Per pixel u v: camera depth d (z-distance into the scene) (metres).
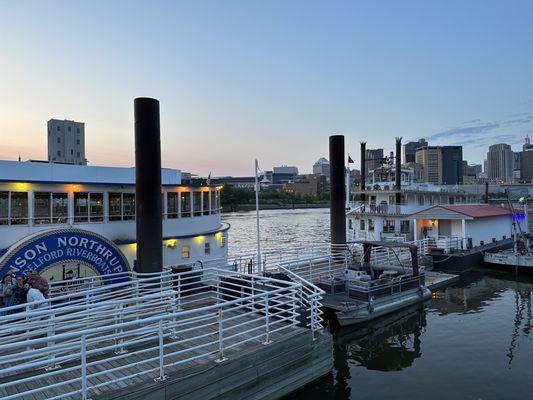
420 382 13.09
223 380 9.84
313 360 12.17
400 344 16.44
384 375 13.69
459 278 28.12
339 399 12.02
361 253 27.25
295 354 11.66
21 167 16.50
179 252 19.66
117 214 18.16
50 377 9.31
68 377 9.33
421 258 29.44
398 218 34.72
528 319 19.33
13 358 7.55
